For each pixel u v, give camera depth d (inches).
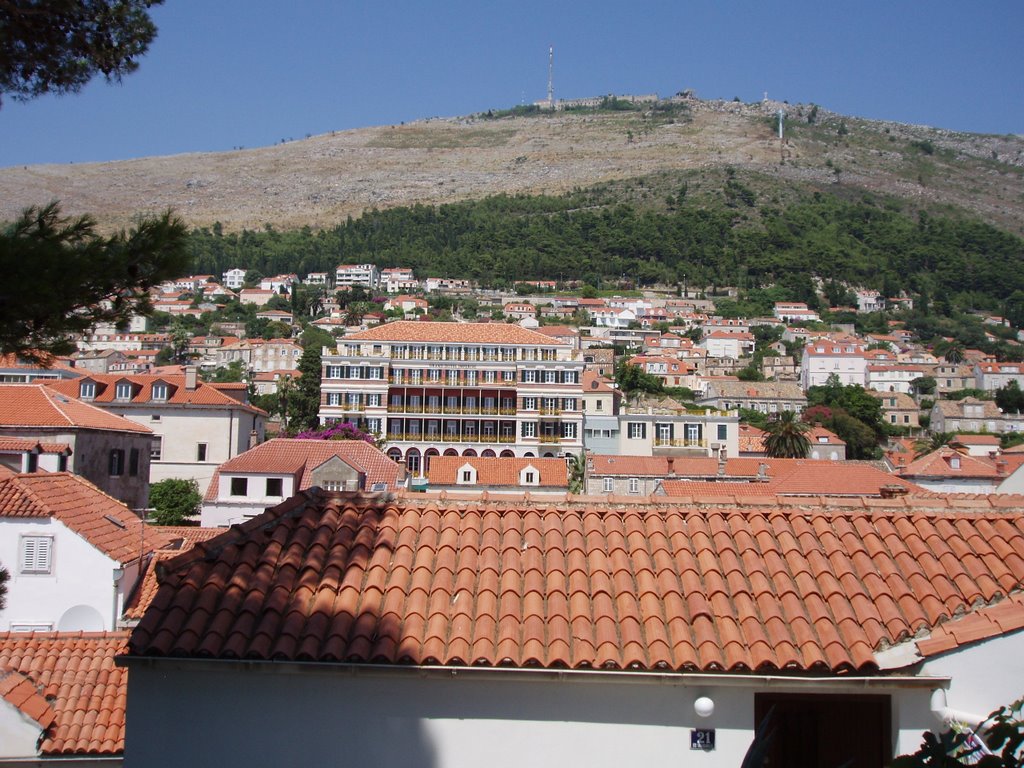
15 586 940.6
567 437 4148.6
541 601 458.0
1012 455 3090.6
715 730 419.8
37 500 968.3
